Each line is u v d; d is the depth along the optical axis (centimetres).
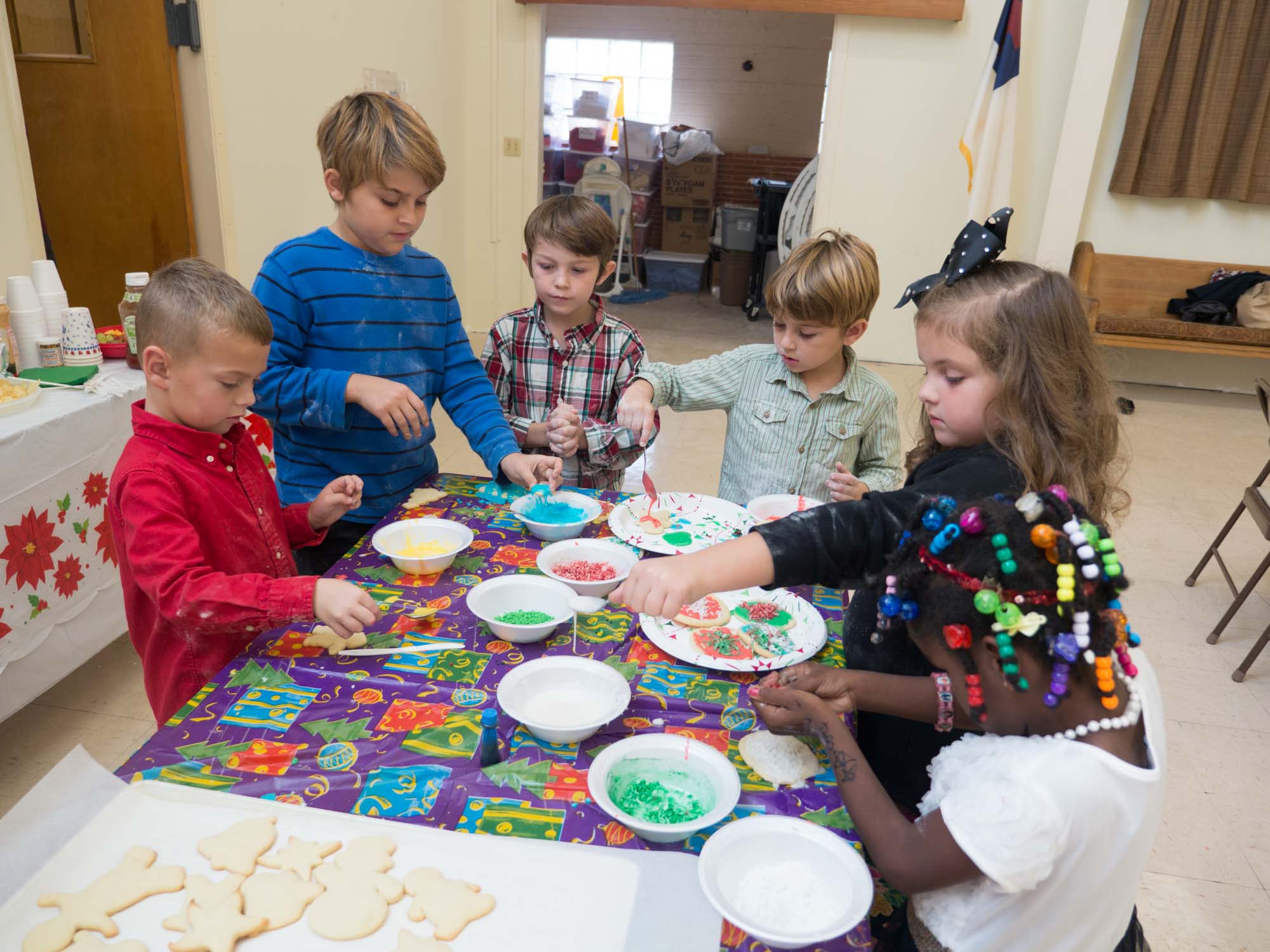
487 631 123
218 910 75
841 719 94
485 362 209
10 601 181
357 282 161
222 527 122
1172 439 467
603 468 200
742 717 108
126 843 82
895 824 80
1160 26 500
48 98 316
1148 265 544
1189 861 186
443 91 529
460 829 88
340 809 89
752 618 130
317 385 150
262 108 349
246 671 111
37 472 185
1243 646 271
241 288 115
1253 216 538
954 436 103
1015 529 72
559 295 191
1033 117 530
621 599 91
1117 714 74
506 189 582
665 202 883
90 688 219
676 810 92
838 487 150
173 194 325
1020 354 94
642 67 872
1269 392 277
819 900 81
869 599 117
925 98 536
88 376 215
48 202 326
